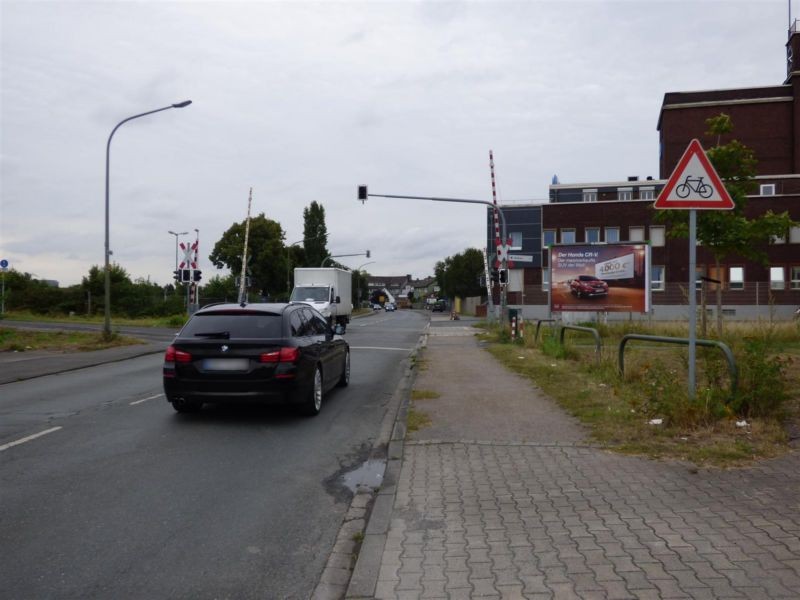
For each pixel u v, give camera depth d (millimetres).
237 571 4305
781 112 51344
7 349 21094
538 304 35062
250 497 5848
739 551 4270
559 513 5086
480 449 7078
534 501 5379
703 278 21547
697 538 4504
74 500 5742
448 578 4016
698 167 7859
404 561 4285
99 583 4125
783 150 51375
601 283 28000
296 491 6031
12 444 7828
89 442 7945
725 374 8344
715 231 21688
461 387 11430
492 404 9672
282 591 4027
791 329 20359
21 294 54344
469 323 47125
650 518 4906
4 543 4773
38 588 4055
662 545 4402
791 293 42375
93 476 6488
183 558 4508
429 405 9656
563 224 51531
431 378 12797
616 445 7020
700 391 7859
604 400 9547
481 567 4156
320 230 80938
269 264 68438
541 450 6965
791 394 9523
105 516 5340
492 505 5324
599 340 12945
